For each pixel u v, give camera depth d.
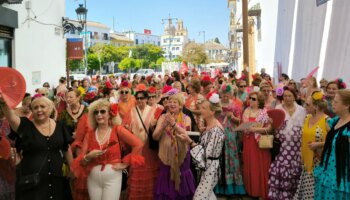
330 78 9.21
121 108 6.55
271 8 19.00
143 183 5.29
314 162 5.06
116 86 16.31
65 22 15.84
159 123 5.04
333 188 4.23
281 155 5.65
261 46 22.84
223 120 6.47
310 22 11.20
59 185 4.19
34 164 4.02
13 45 11.55
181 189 4.95
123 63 70.62
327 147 4.39
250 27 26.89
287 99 5.66
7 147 4.49
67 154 4.51
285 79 10.45
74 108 6.11
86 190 5.06
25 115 5.62
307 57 11.43
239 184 6.42
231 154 6.43
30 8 12.53
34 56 12.96
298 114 5.61
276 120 5.66
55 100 8.02
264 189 6.12
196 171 5.67
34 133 4.09
